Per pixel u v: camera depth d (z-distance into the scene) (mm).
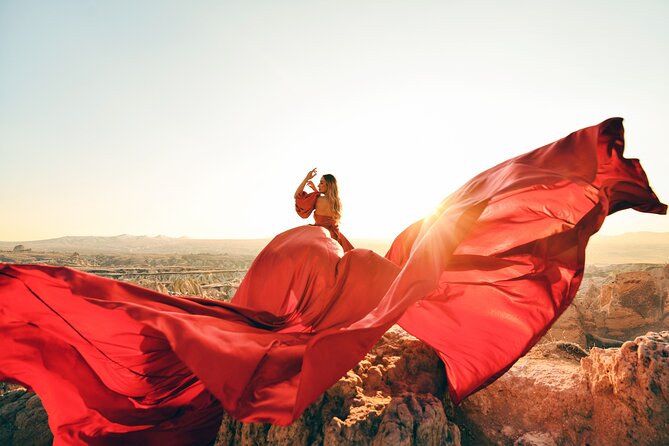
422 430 4305
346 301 4797
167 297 4258
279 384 3756
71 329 3920
